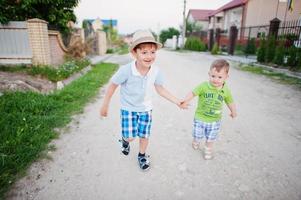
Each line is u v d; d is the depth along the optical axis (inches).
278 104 205.9
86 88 234.2
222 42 978.7
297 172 102.0
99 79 284.2
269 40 458.9
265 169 104.0
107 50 870.4
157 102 206.8
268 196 87.0
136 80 91.0
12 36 288.0
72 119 157.2
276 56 424.2
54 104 173.0
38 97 178.5
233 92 248.8
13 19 310.7
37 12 318.0
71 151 115.7
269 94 241.6
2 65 284.2
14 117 138.2
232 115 111.4
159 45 86.6
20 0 298.8
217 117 105.5
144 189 89.8
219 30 910.4
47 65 281.3
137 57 86.2
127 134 98.7
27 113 149.6
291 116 174.9
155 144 126.6
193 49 1117.1
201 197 86.2
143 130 99.0
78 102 190.2
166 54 865.5
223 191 89.4
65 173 98.0
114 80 92.6
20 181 90.8
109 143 125.4
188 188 90.9
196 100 215.8
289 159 112.7
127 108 96.2
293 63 394.9
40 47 288.8
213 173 100.7
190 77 339.6
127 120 97.4
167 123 157.9
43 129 131.9
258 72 390.0
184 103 105.3
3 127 124.5
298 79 321.1
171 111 183.5
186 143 128.4
